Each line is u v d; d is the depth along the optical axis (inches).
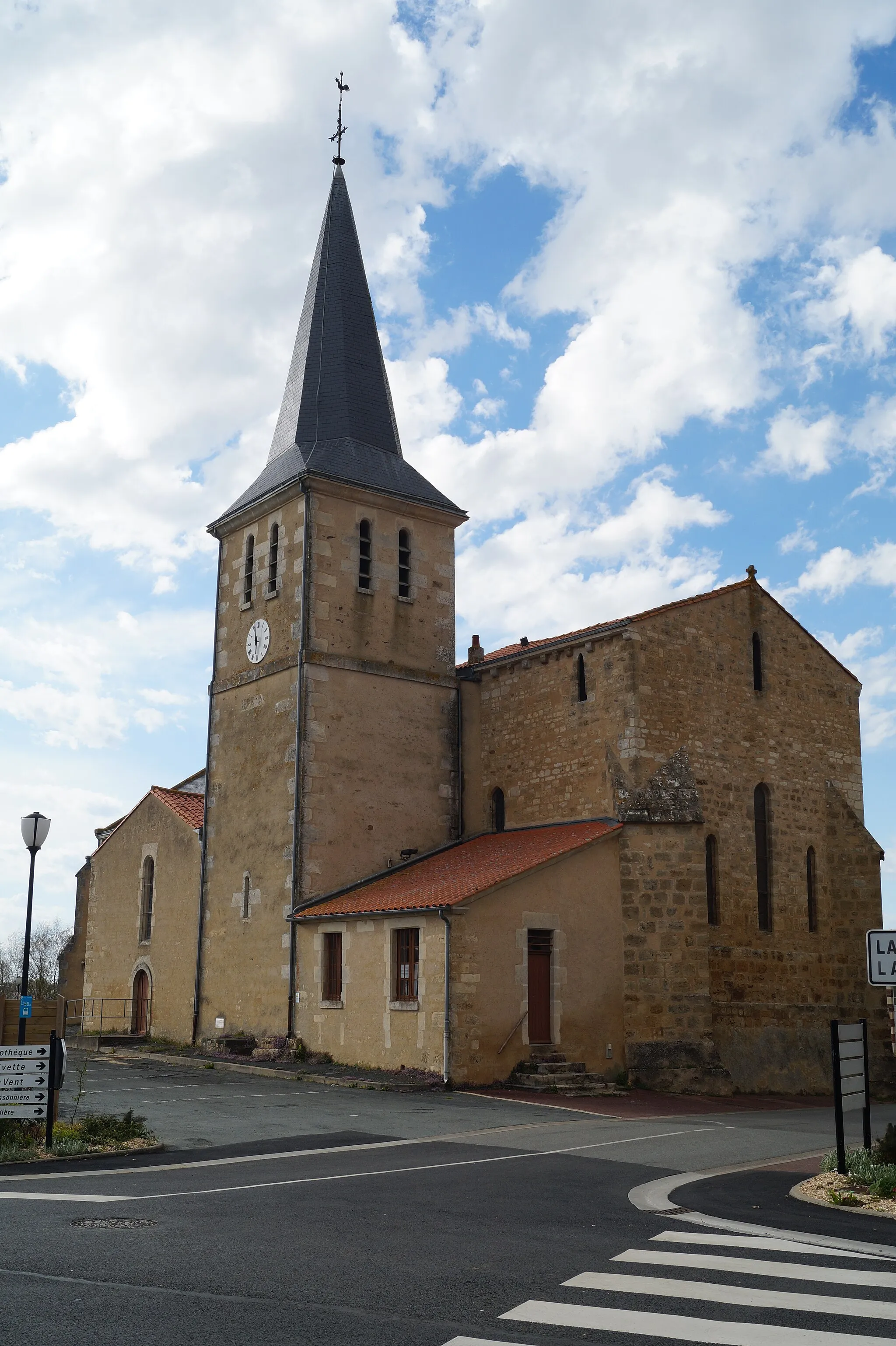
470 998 882.1
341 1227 374.0
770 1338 265.4
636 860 989.8
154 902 1294.3
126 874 1363.2
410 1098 808.9
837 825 1177.4
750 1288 311.3
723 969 1048.8
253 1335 258.5
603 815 1045.8
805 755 1170.6
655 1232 383.6
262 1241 350.6
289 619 1131.9
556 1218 402.6
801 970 1114.7
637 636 1041.5
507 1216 403.9
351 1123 679.1
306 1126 663.8
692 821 1002.7
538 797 1120.2
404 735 1149.7
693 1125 728.3
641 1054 953.5
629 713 1031.0
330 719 1103.6
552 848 979.9
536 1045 912.3
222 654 1224.8
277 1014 1049.5
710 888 1060.5
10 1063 547.5
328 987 1012.5
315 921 1022.4
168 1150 568.7
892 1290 311.1
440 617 1206.9
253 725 1154.0
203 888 1183.6
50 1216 386.3
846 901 1159.0
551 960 933.8
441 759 1169.4
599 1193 457.4
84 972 1416.1
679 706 1060.5
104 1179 476.7
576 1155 571.8
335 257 1312.7
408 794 1139.3
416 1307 284.4
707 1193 466.0
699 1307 291.0
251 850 1123.3
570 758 1090.7
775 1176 515.2
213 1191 442.9
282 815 1089.4
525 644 1266.0
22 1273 309.7
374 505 1183.6
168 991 1232.2
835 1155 518.3
